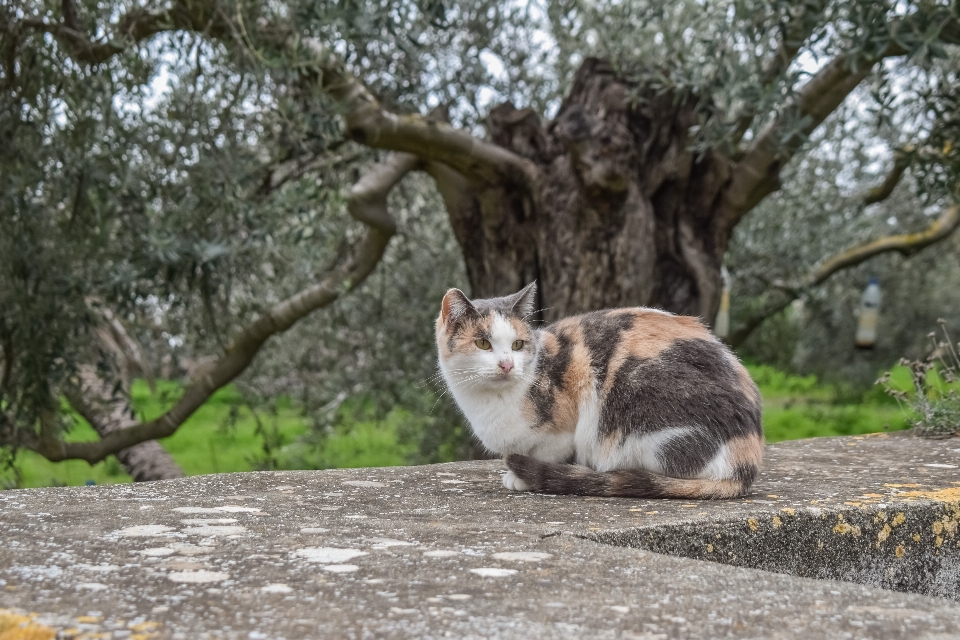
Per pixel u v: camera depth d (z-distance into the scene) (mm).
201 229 5742
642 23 6000
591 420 3172
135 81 5387
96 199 5496
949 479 3236
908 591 2670
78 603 1562
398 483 3188
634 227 5867
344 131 6000
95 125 5355
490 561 1917
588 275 5926
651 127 6043
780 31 5172
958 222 8461
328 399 8438
